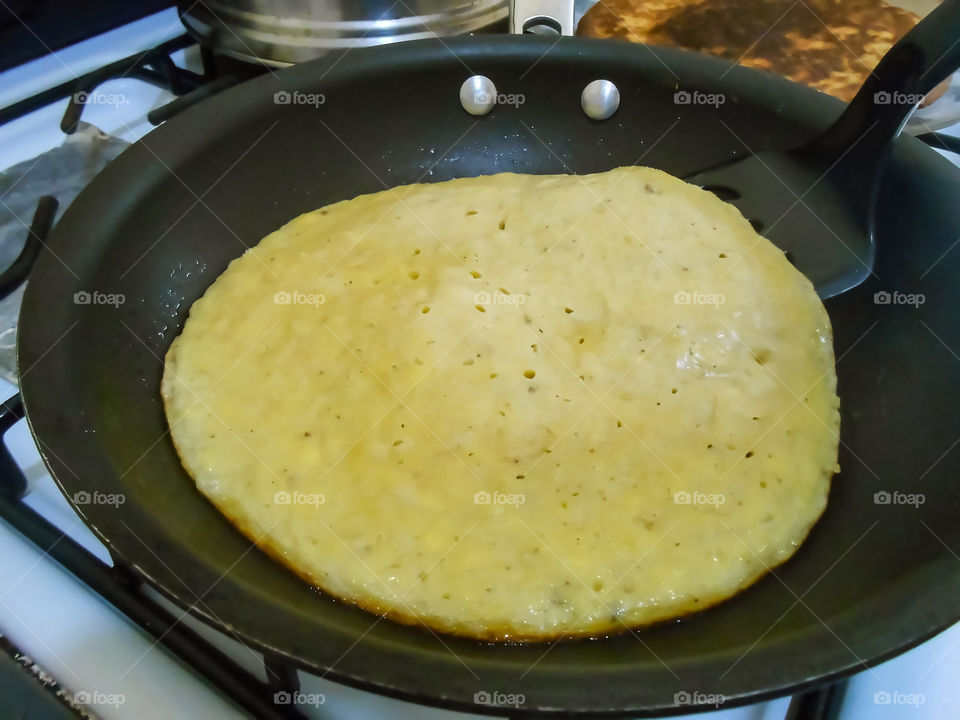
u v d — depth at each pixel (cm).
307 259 27
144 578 16
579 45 29
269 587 20
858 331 25
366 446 23
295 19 34
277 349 25
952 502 19
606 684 15
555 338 25
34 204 30
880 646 15
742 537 21
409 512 21
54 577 21
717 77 28
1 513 22
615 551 21
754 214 27
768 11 38
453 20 35
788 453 23
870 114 24
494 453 23
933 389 22
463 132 31
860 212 25
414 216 29
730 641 18
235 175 27
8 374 25
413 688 14
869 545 20
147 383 23
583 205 28
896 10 38
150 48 38
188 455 23
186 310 26
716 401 24
